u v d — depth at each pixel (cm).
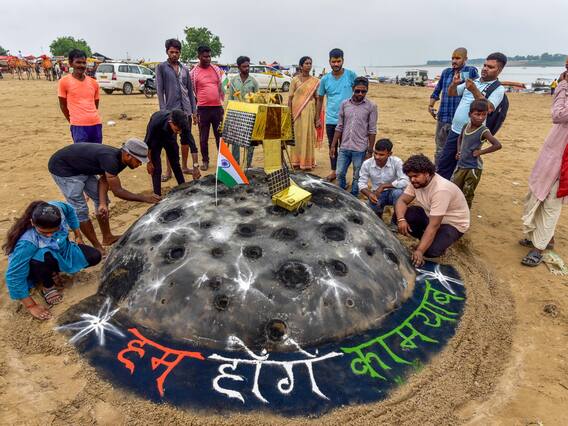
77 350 289
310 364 274
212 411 244
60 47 7650
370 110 539
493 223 539
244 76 656
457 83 541
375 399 255
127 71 2034
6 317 329
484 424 246
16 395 257
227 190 382
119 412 245
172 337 291
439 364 284
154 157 525
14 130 1049
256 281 297
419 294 354
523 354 303
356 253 332
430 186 389
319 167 766
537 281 400
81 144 396
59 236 342
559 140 396
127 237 369
